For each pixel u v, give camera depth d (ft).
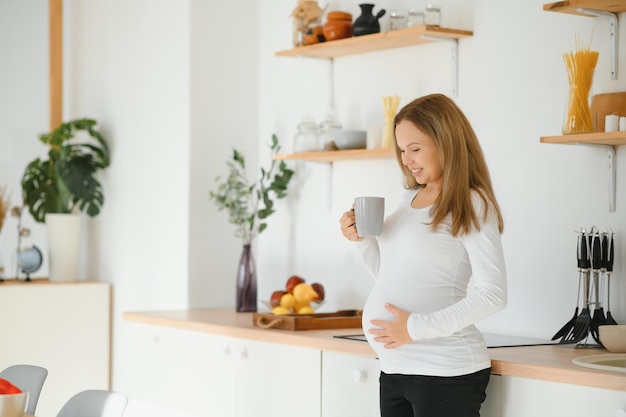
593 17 9.86
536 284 10.32
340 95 13.01
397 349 8.13
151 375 13.06
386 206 12.26
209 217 14.47
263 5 14.66
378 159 12.34
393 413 8.37
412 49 11.91
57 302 15.65
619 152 9.57
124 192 15.98
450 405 7.92
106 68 16.56
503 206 10.68
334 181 13.09
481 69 10.99
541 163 10.30
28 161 18.04
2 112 17.78
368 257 8.96
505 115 10.70
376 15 12.15
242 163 13.92
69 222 16.31
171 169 14.66
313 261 13.44
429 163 8.10
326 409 9.91
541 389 7.85
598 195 9.74
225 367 11.53
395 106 11.60
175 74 14.56
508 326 10.61
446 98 8.17
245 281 13.51
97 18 16.84
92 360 15.96
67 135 16.24
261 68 14.69
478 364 8.00
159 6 14.98
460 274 8.08
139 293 15.47
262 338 10.89
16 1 17.89
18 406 6.95
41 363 15.49
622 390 7.21
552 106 10.23
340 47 12.16
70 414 8.34
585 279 9.41
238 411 11.28
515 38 10.62
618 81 9.64
